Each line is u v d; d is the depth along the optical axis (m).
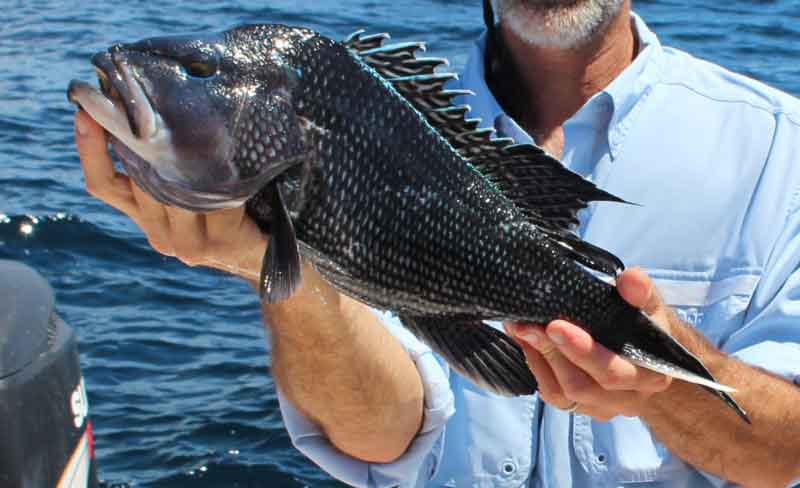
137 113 1.24
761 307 1.66
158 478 2.26
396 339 1.59
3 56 5.23
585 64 1.70
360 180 1.29
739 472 1.58
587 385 1.42
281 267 1.26
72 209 3.43
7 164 3.85
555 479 1.67
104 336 2.72
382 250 1.31
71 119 4.38
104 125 1.25
